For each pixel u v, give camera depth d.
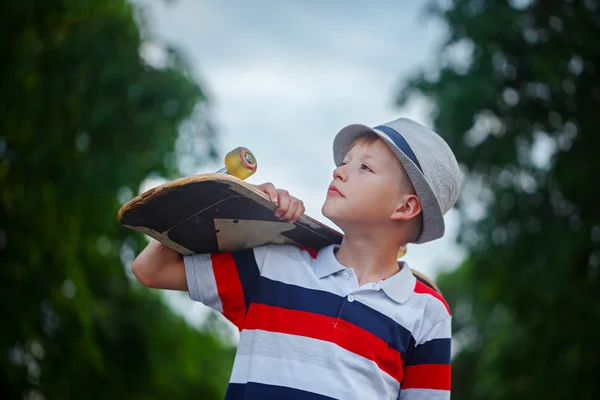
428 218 2.26
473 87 9.70
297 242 2.28
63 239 8.56
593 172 9.77
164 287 2.27
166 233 2.13
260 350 2.12
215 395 10.42
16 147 8.40
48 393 8.00
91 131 8.51
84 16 8.80
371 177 2.20
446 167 2.25
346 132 2.32
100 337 9.29
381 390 2.10
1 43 8.23
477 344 12.24
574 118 10.30
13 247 8.19
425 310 2.25
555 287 9.43
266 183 2.11
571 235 9.53
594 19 10.23
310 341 2.09
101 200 8.55
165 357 9.77
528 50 10.04
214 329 10.26
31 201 8.33
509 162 9.92
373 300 2.16
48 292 8.23
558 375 9.16
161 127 8.45
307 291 2.16
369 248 2.23
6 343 7.70
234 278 2.22
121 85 8.45
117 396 9.08
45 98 8.34
